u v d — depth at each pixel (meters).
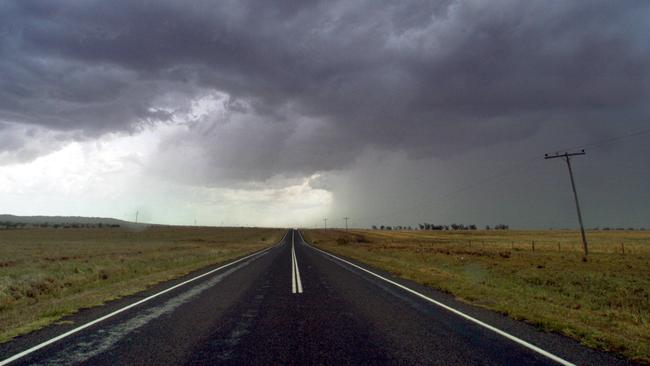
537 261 28.48
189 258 28.70
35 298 12.31
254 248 56.00
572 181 38.25
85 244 61.47
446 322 8.05
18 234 100.62
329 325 7.71
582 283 17.50
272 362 5.41
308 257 32.75
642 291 15.38
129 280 15.34
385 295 11.78
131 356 5.68
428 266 22.52
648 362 5.49
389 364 5.35
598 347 6.24
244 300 10.79
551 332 7.24
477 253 37.22
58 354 5.77
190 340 6.55
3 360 5.49
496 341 6.58
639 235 97.69
